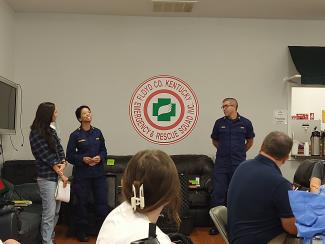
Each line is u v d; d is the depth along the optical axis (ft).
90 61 19.31
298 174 11.98
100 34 19.36
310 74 18.86
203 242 14.92
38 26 19.11
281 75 19.67
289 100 19.63
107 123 19.33
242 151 15.88
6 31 17.74
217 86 19.60
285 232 7.64
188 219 15.93
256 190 7.67
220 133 16.08
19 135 18.86
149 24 19.52
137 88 19.45
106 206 15.57
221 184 15.83
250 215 7.68
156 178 3.65
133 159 3.81
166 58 19.54
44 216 12.30
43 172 12.27
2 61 17.26
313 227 5.84
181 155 18.78
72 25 19.25
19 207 12.33
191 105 19.56
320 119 21.24
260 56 19.65
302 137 19.61
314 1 17.08
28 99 19.02
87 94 19.27
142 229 3.54
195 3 17.40
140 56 19.49
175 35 19.57
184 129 19.52
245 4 17.52
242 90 19.63
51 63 19.15
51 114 12.35
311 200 6.14
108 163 17.87
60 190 12.39
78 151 15.31
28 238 12.02
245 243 7.64
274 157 8.00
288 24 19.71
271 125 19.61
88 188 15.33
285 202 7.45
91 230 15.87
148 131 19.48
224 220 8.34
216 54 19.63
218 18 19.61
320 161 11.24
